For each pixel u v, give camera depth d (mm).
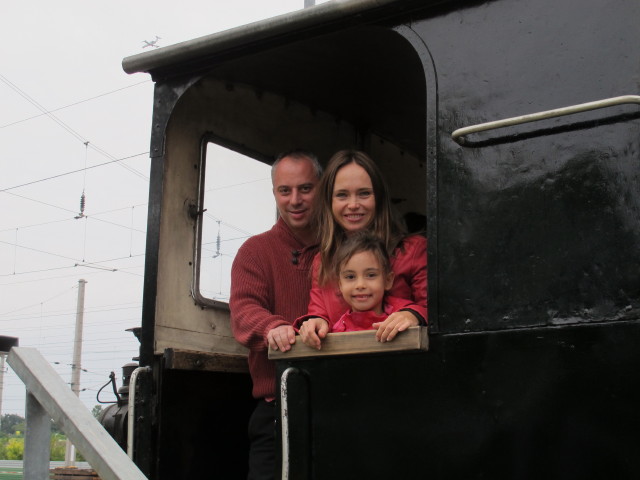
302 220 2787
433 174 2080
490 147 2000
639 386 1699
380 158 3895
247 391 3113
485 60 2045
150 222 2777
